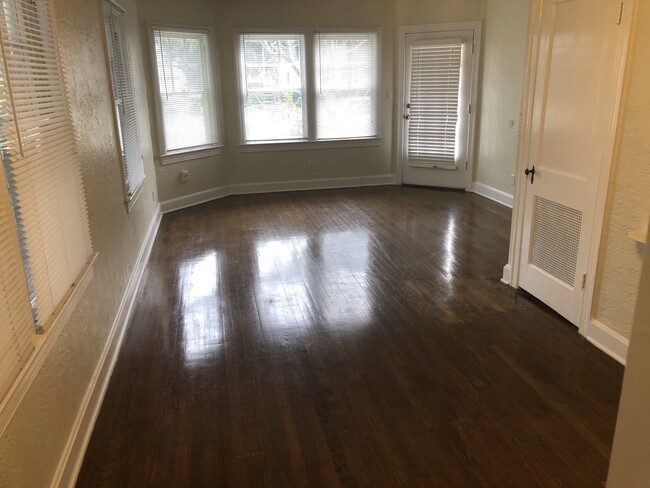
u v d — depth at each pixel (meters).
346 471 2.07
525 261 3.68
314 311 3.52
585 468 2.05
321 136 7.18
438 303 3.60
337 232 5.30
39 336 1.80
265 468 2.10
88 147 2.85
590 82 2.85
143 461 2.15
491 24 6.23
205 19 6.30
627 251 2.70
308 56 6.79
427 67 6.79
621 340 2.79
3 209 1.58
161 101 5.91
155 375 2.79
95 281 2.73
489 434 2.27
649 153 2.50
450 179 7.10
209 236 5.25
